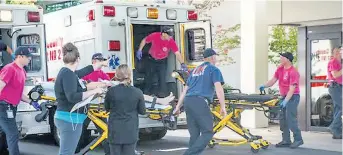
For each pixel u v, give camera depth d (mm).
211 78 18094
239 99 21297
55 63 26672
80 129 15266
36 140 27797
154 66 25750
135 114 15133
